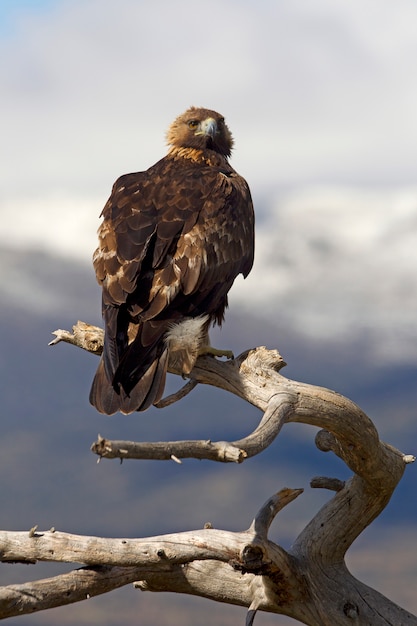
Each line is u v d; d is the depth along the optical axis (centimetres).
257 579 1238
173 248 1234
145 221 1252
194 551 1127
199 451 877
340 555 1281
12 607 1091
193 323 1198
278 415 1116
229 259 1295
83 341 1247
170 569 1232
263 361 1193
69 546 1105
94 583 1125
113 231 1247
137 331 1155
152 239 1230
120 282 1181
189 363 1197
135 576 1161
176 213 1274
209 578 1244
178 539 1132
